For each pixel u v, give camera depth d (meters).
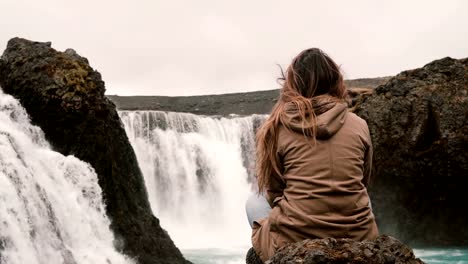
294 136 2.89
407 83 20.47
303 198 2.81
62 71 15.20
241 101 36.53
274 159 2.96
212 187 24.89
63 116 14.80
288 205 2.84
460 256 18.80
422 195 21.17
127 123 24.17
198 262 17.61
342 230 2.76
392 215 21.52
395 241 2.73
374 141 20.53
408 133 20.16
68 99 14.81
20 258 11.12
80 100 14.88
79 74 15.27
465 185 20.62
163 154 24.45
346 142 2.85
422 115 20.02
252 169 3.11
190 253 19.36
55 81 14.99
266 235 2.91
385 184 21.17
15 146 13.02
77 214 13.48
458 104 19.80
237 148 25.70
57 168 13.77
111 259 13.72
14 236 11.22
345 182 2.80
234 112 35.28
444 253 19.58
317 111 2.88
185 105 36.25
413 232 21.56
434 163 20.16
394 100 20.41
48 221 12.52
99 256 13.36
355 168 2.84
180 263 15.69
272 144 2.96
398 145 20.33
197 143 25.23
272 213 2.91
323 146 2.84
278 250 2.71
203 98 37.12
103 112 15.26
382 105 20.53
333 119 2.85
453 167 20.08
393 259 2.63
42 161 13.48
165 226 23.64
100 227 14.11
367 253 2.62
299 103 2.88
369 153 2.97
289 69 3.05
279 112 2.96
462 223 21.33
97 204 14.31
